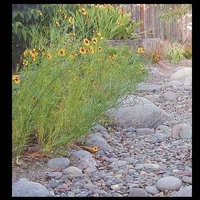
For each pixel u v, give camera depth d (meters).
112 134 4.45
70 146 3.82
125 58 4.98
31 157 3.54
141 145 4.16
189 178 3.35
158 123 4.78
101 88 4.34
